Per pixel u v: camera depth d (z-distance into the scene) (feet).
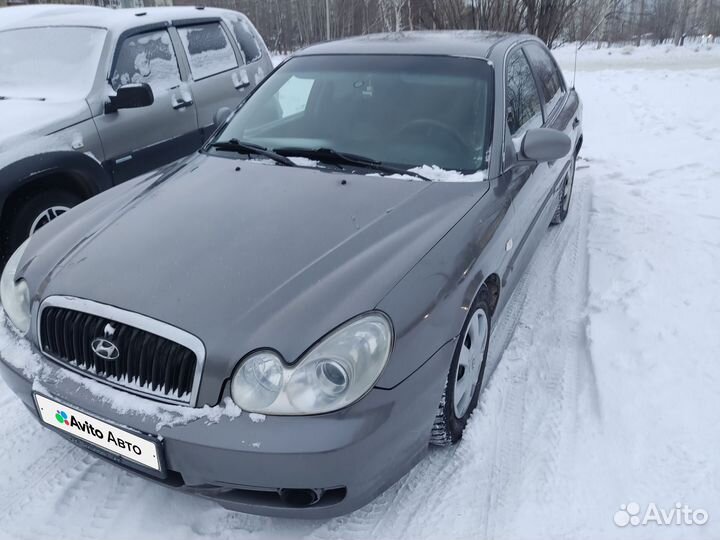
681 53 68.13
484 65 10.05
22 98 14.06
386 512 7.14
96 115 13.94
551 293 12.23
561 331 10.89
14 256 8.21
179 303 6.29
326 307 6.15
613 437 8.23
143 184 9.47
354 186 8.44
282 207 7.95
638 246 14.08
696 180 19.02
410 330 6.32
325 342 5.86
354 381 5.82
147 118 15.14
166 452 5.94
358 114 9.81
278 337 5.89
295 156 9.39
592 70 51.49
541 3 30.63
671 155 22.13
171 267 6.84
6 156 12.03
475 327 8.18
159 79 15.85
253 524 7.02
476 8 31.35
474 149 9.08
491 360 9.94
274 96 10.77
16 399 9.40
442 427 7.52
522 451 8.02
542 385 9.40
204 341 5.93
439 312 6.73
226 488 6.04
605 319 11.09
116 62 14.82
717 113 28.73
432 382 6.62
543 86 12.73
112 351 6.29
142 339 6.18
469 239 7.70
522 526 6.92
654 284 12.28
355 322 6.03
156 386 6.17
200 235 7.43
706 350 10.09
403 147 9.21
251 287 6.46
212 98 17.21
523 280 12.79
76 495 7.48
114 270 6.90
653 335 10.53
